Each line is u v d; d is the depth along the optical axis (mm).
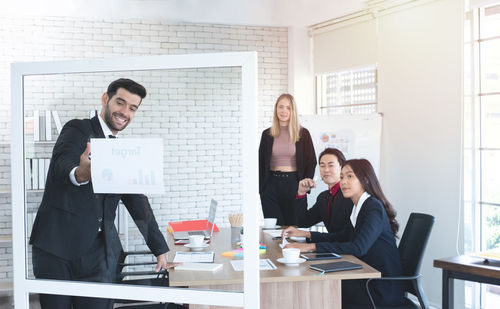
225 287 1997
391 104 5625
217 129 1979
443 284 2850
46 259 2164
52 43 6000
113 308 2195
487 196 4691
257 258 1959
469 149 4789
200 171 2006
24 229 2170
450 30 4875
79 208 2125
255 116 1938
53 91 2113
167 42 6371
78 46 6082
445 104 4941
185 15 6102
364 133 5699
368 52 5914
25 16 5906
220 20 6320
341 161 4043
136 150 2053
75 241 2135
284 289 2842
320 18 6281
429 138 5129
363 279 3148
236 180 1977
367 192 3398
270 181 5188
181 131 2012
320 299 2867
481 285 4762
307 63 6801
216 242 2029
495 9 4582
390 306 3176
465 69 4805
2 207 5836
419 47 5227
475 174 4758
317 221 4285
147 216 2072
